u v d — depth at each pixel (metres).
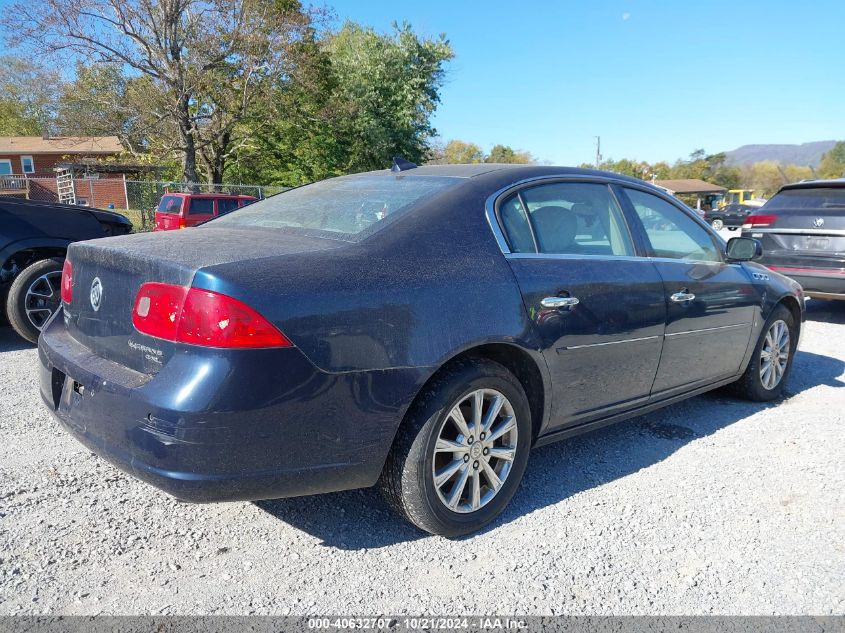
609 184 3.66
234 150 30.89
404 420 2.57
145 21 24.09
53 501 2.96
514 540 2.78
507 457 2.88
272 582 2.43
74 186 27.66
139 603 2.28
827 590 2.47
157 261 2.32
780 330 4.70
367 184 3.36
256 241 2.65
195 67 25.20
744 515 3.03
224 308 2.15
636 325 3.40
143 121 26.50
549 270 3.06
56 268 5.66
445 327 2.59
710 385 4.21
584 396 3.25
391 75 34.03
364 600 2.33
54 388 2.74
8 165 50.81
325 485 2.43
